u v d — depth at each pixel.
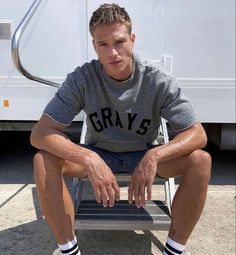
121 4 3.25
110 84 2.15
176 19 3.27
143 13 3.26
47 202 1.97
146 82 2.15
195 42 3.31
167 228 2.20
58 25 3.29
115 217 2.25
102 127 2.26
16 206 3.06
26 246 2.54
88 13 3.27
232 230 2.75
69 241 2.02
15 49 2.63
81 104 2.23
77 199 2.39
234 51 3.33
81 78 2.16
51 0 3.25
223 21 3.28
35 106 3.46
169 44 3.31
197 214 2.02
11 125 3.66
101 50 2.04
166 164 2.10
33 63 3.35
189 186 2.00
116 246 2.55
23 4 3.24
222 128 3.60
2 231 2.71
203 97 3.40
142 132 2.27
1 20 3.27
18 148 4.44
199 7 3.25
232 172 3.84
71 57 3.34
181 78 3.37
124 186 3.24
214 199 3.22
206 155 2.00
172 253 2.06
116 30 2.01
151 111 2.20
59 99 2.17
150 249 2.52
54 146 2.01
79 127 3.62
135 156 2.32
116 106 2.18
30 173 3.74
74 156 1.97
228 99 3.41
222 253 2.49
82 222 2.20
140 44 3.31
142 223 2.19
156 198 3.18
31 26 3.28
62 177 2.05
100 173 1.93
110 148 2.34
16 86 3.40
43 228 2.75
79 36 3.30
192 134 2.06
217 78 3.37
